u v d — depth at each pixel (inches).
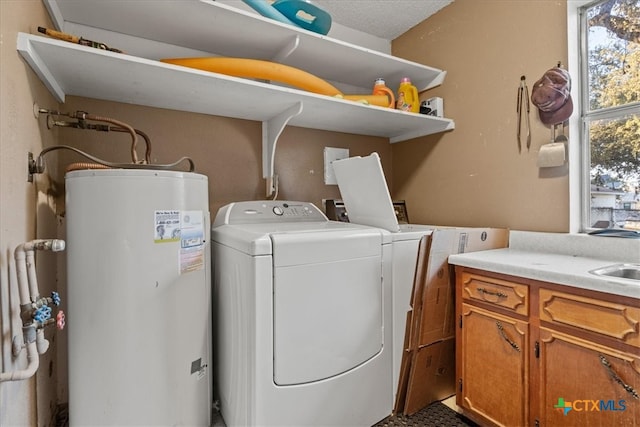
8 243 39.3
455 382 75.0
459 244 72.4
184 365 55.0
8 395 38.7
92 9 61.9
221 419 63.6
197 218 56.9
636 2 62.7
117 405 50.2
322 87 80.5
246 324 51.9
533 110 75.6
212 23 67.7
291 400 52.8
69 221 51.4
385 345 65.9
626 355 44.5
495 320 61.3
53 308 59.4
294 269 53.0
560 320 51.8
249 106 77.5
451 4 93.2
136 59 54.1
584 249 66.6
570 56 69.7
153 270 51.5
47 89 57.8
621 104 65.0
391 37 110.9
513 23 79.1
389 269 66.4
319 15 74.3
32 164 48.4
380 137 111.9
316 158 99.6
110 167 55.1
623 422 44.9
